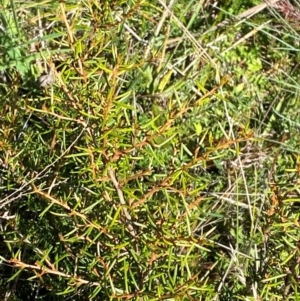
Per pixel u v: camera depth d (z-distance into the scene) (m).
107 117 0.31
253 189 0.50
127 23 0.50
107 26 0.33
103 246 0.35
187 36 0.52
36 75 0.52
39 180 0.40
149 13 0.52
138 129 0.31
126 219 0.34
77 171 0.37
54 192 0.38
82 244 0.39
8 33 0.52
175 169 0.34
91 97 0.32
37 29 0.52
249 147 0.52
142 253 0.34
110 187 0.34
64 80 0.32
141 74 0.48
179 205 0.38
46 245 0.39
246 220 0.50
